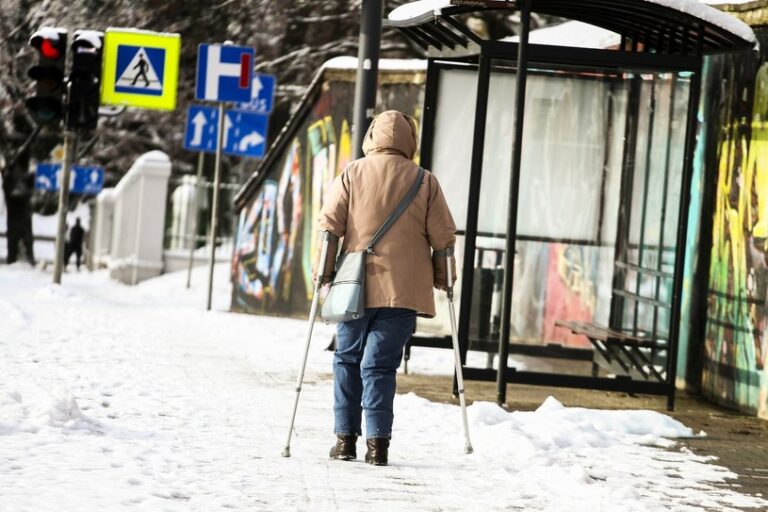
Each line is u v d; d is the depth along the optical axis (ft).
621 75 72.74
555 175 74.28
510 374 65.36
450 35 71.56
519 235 74.90
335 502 37.99
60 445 43.34
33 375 62.13
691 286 74.95
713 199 72.59
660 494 43.50
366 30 82.64
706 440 57.21
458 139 76.02
